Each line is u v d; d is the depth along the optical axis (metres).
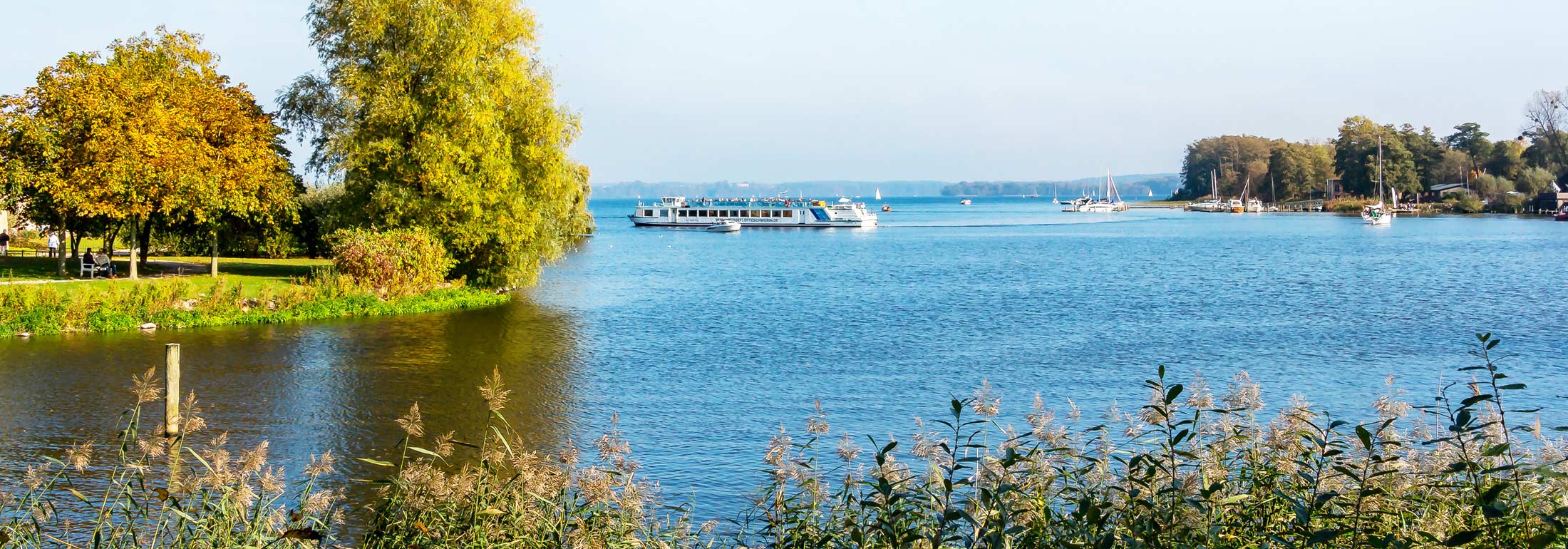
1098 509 6.84
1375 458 6.86
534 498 7.57
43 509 8.17
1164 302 45.94
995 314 41.38
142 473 8.39
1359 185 179.62
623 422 20.89
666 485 16.14
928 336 34.44
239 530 7.71
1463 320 38.00
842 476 15.51
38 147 37.81
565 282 56.50
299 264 53.72
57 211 39.03
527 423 20.80
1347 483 7.39
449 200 41.09
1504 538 6.53
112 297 33.41
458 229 41.81
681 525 8.70
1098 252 89.12
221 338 31.39
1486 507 6.05
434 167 40.31
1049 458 7.84
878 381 25.72
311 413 21.31
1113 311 42.22
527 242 45.16
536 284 53.03
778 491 8.36
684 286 54.72
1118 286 54.56
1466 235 105.12
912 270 67.81
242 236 49.12
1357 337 33.59
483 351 30.08
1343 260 72.88
